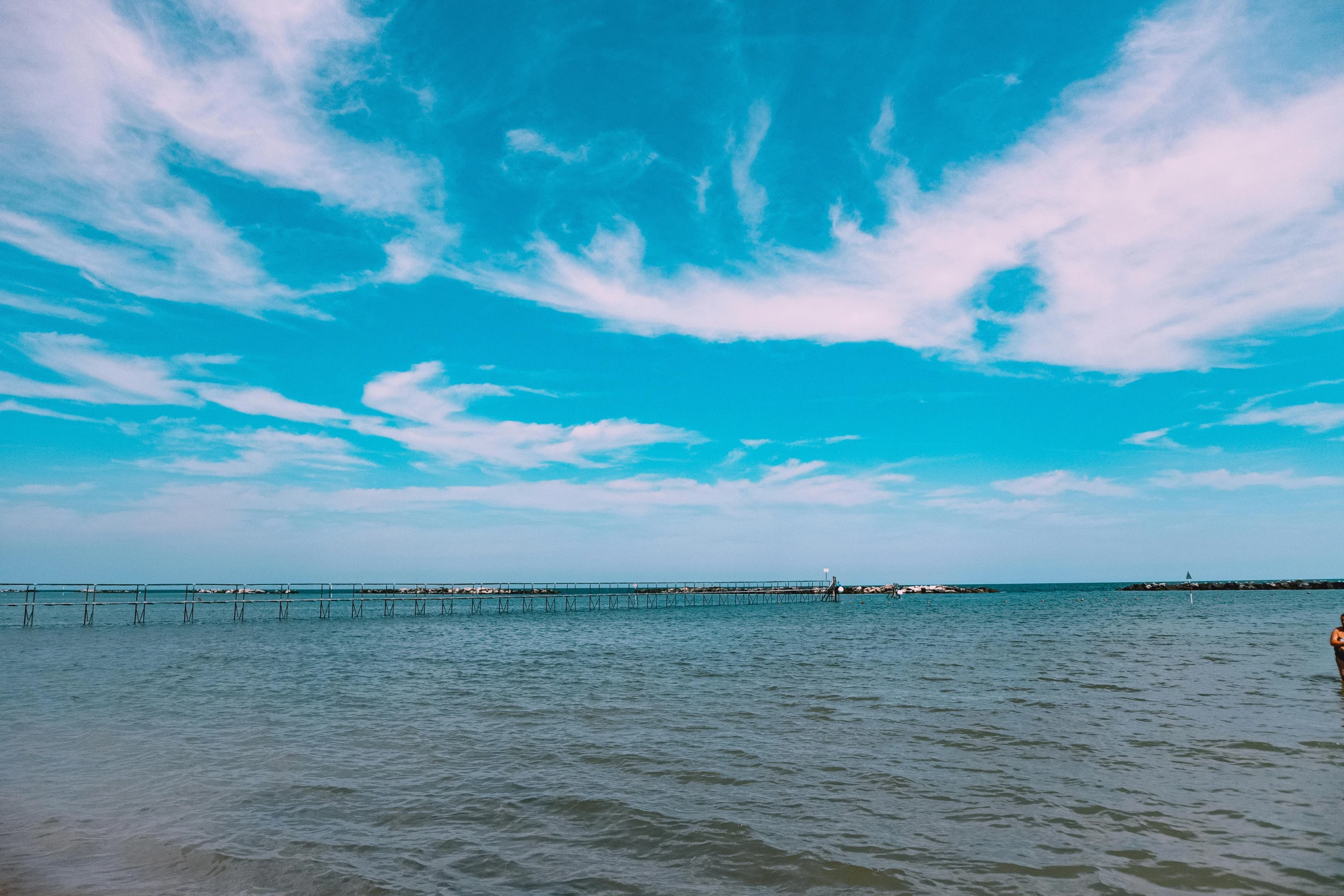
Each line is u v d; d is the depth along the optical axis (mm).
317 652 31875
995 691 18906
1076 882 7352
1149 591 150500
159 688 20797
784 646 33281
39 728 14969
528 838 8750
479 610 74062
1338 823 8812
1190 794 10055
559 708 17016
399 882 7543
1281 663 23938
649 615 68000
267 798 10242
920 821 9172
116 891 7383
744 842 8531
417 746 13258
